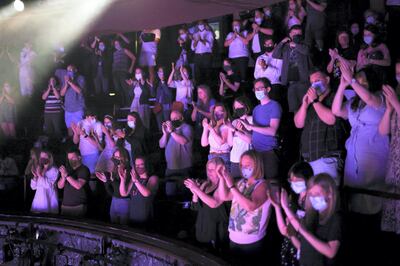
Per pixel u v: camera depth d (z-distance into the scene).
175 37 14.77
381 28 8.88
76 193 9.14
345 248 5.61
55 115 13.38
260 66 10.09
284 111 9.95
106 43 14.55
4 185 11.76
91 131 10.95
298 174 5.39
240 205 6.28
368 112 6.23
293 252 5.48
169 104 12.25
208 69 12.83
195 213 8.69
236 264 6.00
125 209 8.51
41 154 9.66
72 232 8.34
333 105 6.27
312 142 6.48
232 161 7.98
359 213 6.32
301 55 9.05
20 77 14.55
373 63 8.24
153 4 11.32
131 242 7.37
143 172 8.27
